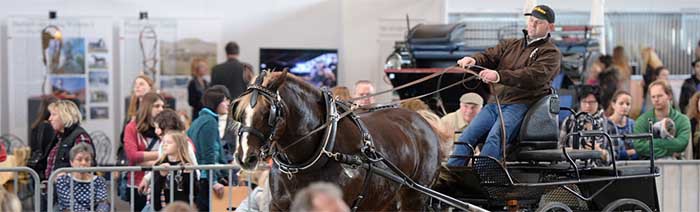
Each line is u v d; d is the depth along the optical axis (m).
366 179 6.43
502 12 14.60
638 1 15.21
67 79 14.23
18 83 14.23
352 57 14.88
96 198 8.62
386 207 6.81
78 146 8.81
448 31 11.97
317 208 3.93
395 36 14.78
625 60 13.12
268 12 15.14
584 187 7.71
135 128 9.33
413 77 11.29
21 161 11.41
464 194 7.64
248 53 15.09
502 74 7.16
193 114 14.23
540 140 7.41
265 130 5.98
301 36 15.16
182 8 14.82
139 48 14.48
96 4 14.58
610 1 15.18
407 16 13.55
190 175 7.83
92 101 14.28
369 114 7.16
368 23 14.86
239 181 8.95
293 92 6.19
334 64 14.77
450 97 10.98
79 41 14.24
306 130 6.22
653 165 7.82
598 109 10.54
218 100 9.56
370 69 14.88
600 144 9.12
